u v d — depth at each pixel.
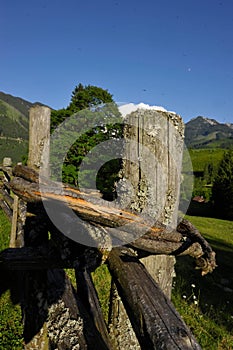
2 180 6.55
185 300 4.09
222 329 3.46
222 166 17.56
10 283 3.16
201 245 1.50
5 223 6.39
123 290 1.13
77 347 1.41
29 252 1.42
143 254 1.47
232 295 4.66
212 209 17.88
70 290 1.77
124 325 1.70
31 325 1.74
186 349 0.77
